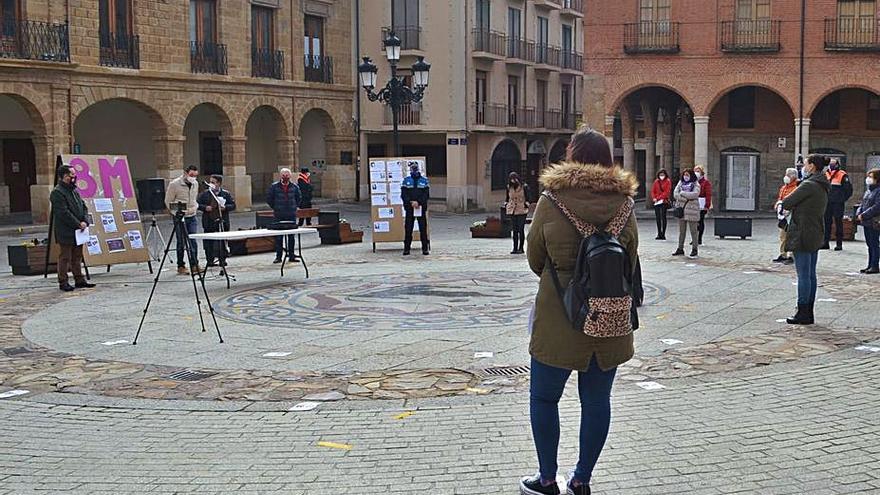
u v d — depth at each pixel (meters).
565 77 50.81
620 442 6.73
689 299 13.52
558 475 5.86
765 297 13.70
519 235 20.91
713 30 35.16
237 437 7.04
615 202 5.26
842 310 12.45
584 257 5.14
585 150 5.43
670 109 40.38
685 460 6.33
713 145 38.06
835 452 6.47
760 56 34.88
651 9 35.75
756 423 7.18
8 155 33.53
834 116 36.56
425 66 24.53
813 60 34.38
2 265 20.36
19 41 28.75
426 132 41.62
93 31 31.03
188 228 17.53
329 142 41.91
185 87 34.41
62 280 15.35
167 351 10.27
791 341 10.38
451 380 8.73
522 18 46.12
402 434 7.00
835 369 8.98
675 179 41.16
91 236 17.11
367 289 14.88
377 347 10.27
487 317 12.11
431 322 11.77
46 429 7.39
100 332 11.48
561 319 5.25
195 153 38.97
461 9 40.88
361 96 42.47
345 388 8.48
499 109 43.84
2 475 6.32
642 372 8.94
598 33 36.31
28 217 32.22
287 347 10.35
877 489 5.77
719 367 9.12
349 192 42.53
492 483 5.93
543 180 5.38
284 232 14.77
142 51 32.75
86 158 17.31
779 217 18.38
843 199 20.97
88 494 5.92
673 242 23.55
